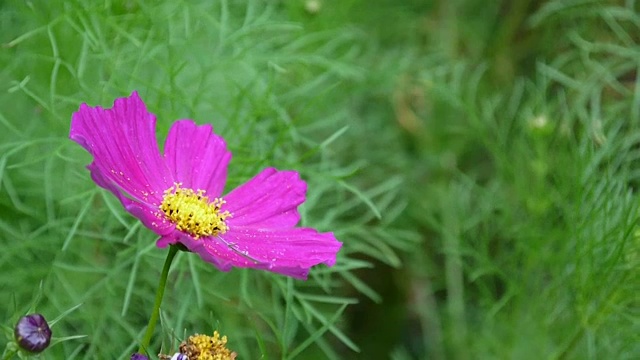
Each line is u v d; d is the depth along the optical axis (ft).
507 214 2.20
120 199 1.55
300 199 1.73
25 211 1.99
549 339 2.19
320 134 2.37
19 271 2.00
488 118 2.29
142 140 1.69
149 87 1.94
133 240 2.00
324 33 2.31
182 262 1.92
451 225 2.32
